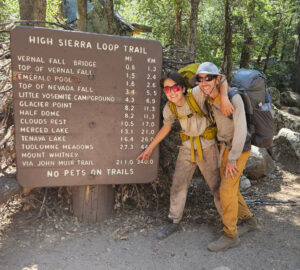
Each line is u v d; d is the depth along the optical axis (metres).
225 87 2.38
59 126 2.67
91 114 2.72
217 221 3.11
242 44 8.79
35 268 2.37
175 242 2.80
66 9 10.46
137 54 2.74
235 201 2.61
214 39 9.73
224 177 2.61
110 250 2.66
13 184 2.73
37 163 2.67
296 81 12.11
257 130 2.61
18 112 2.56
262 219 3.24
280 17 10.33
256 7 7.95
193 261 2.54
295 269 2.42
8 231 2.80
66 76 2.61
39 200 3.13
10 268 2.35
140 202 3.36
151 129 2.90
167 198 3.43
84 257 2.55
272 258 2.56
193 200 3.49
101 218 3.09
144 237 2.87
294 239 2.85
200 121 2.67
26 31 2.47
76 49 2.60
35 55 2.52
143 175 2.96
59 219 3.04
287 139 5.04
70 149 2.72
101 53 2.66
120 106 2.78
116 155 2.85
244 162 2.59
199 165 2.80
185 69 2.90
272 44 11.66
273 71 12.47
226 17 7.75
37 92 2.57
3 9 6.62
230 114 2.48
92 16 8.11
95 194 3.00
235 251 2.66
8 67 3.05
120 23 8.58
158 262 2.53
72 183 2.78
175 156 3.51
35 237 2.76
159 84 2.84
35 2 4.22
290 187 4.24
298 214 3.37
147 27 10.44
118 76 2.73
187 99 2.61
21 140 2.61
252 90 2.53
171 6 9.21
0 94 3.03
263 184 4.34
